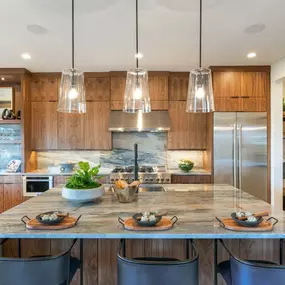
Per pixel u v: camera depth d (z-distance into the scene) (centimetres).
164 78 456
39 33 288
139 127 445
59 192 268
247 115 431
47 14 243
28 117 453
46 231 153
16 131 488
